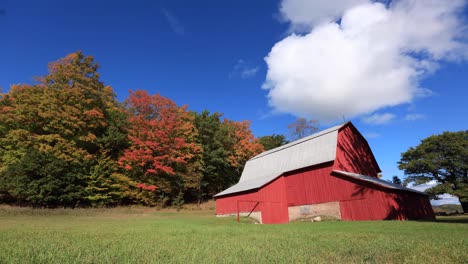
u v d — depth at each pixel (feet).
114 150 126.00
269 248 23.62
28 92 108.47
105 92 128.26
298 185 90.84
